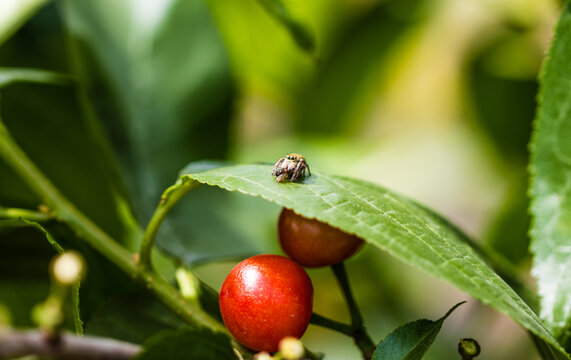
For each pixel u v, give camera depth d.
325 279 0.22
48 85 0.15
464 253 0.10
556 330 0.11
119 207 0.16
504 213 0.19
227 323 0.11
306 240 0.11
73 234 0.13
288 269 0.11
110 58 0.16
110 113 0.16
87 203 0.16
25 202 0.15
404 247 0.10
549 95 0.12
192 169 0.12
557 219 0.12
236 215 0.16
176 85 0.16
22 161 0.13
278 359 0.10
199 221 0.15
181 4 0.16
